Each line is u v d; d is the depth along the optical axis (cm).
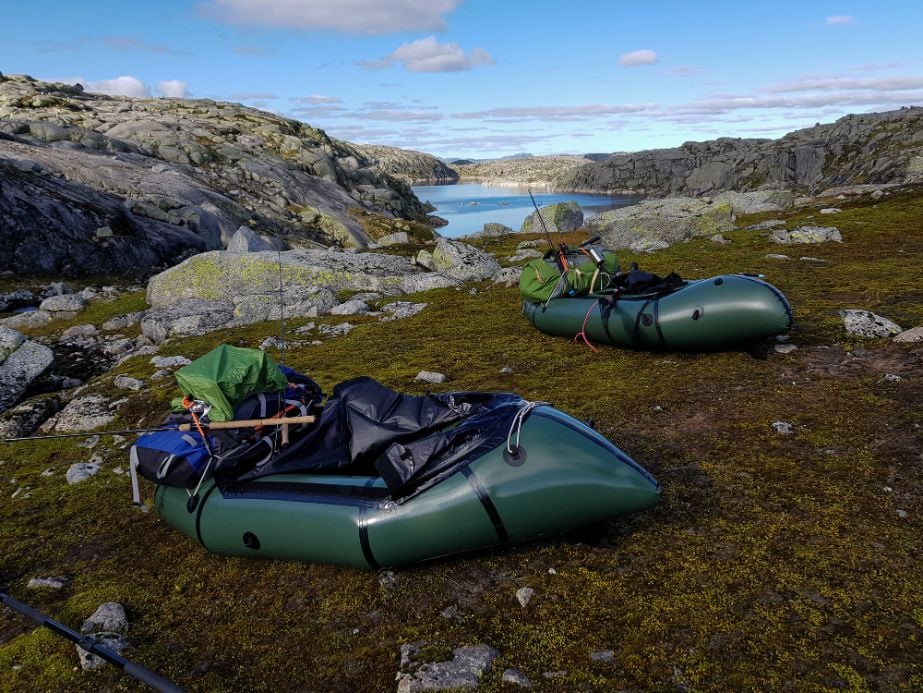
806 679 196
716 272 816
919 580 232
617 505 252
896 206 1341
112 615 260
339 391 295
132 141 2931
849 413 364
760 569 246
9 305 1122
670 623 224
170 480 287
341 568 276
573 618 233
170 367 624
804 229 1025
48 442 475
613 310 514
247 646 241
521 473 252
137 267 1546
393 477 256
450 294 886
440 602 250
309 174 3659
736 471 317
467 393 294
